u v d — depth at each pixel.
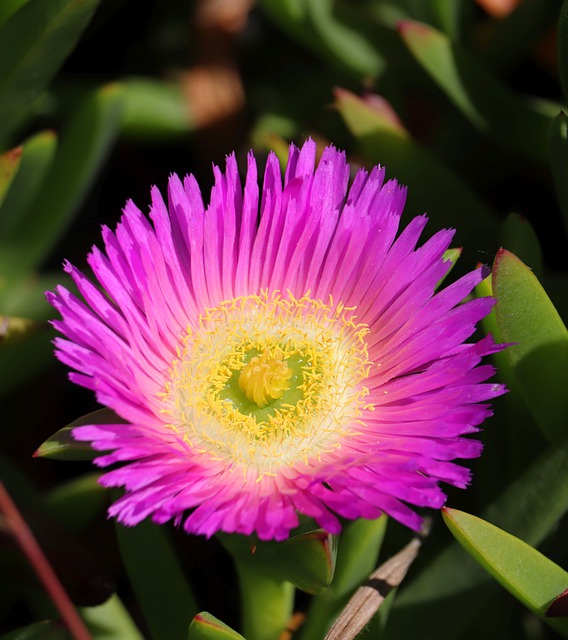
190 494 0.31
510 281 0.33
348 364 0.35
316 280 0.35
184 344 0.34
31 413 0.40
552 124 0.35
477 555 0.32
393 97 0.43
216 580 0.38
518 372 0.34
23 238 0.40
